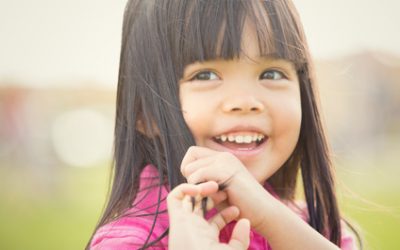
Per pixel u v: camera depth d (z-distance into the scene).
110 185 0.61
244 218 0.49
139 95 0.58
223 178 0.49
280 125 0.56
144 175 0.58
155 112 0.56
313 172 0.66
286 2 0.59
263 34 0.55
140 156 0.58
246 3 0.55
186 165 0.50
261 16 0.56
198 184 0.48
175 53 0.55
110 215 0.57
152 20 0.58
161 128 0.55
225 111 0.54
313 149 0.65
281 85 0.56
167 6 0.57
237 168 0.50
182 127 0.54
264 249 0.59
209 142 0.54
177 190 0.46
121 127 0.60
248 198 0.49
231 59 0.54
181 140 0.54
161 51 0.56
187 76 0.55
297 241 0.50
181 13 0.56
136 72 0.58
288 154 0.57
